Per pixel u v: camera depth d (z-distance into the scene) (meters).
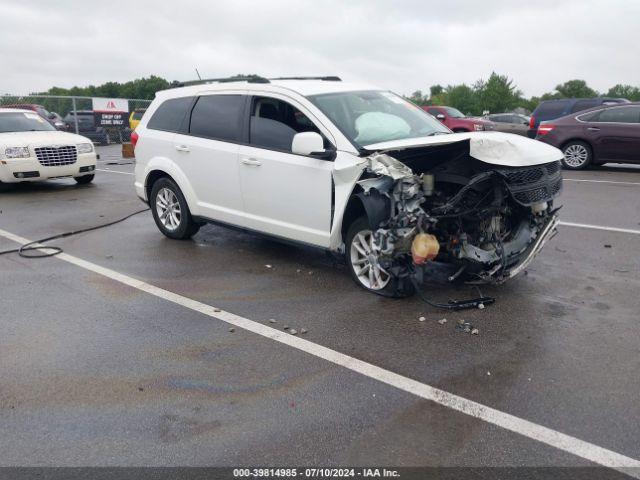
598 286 4.97
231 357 3.80
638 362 3.62
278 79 6.08
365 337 4.06
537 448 2.80
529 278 5.20
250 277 5.42
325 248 5.05
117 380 3.53
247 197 5.64
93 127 23.58
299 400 3.27
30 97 22.11
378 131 4.99
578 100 15.89
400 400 3.24
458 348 3.86
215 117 6.00
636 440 2.84
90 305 4.78
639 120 11.62
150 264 5.91
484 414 3.09
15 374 3.62
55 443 2.91
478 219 4.32
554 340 3.95
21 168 10.53
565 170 12.45
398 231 4.38
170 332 4.22
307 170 4.95
